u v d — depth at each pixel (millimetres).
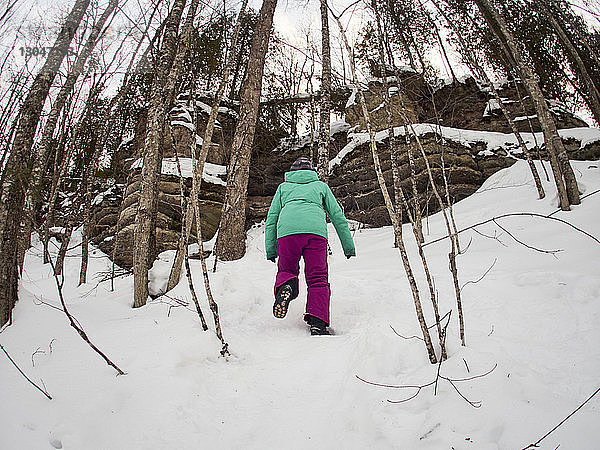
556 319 2285
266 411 2025
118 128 10688
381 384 2002
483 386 1767
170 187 7695
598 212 3969
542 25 8453
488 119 9578
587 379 1781
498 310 2514
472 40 9125
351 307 3260
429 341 2074
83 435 1679
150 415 1886
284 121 12117
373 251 5379
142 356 2271
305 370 2346
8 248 2297
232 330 2887
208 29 8664
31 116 2443
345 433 1791
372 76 9648
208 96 10180
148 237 3516
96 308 3213
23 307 2457
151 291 3729
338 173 8516
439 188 7266
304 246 3186
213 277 3697
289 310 3424
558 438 1457
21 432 1568
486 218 5207
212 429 1886
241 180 6418
